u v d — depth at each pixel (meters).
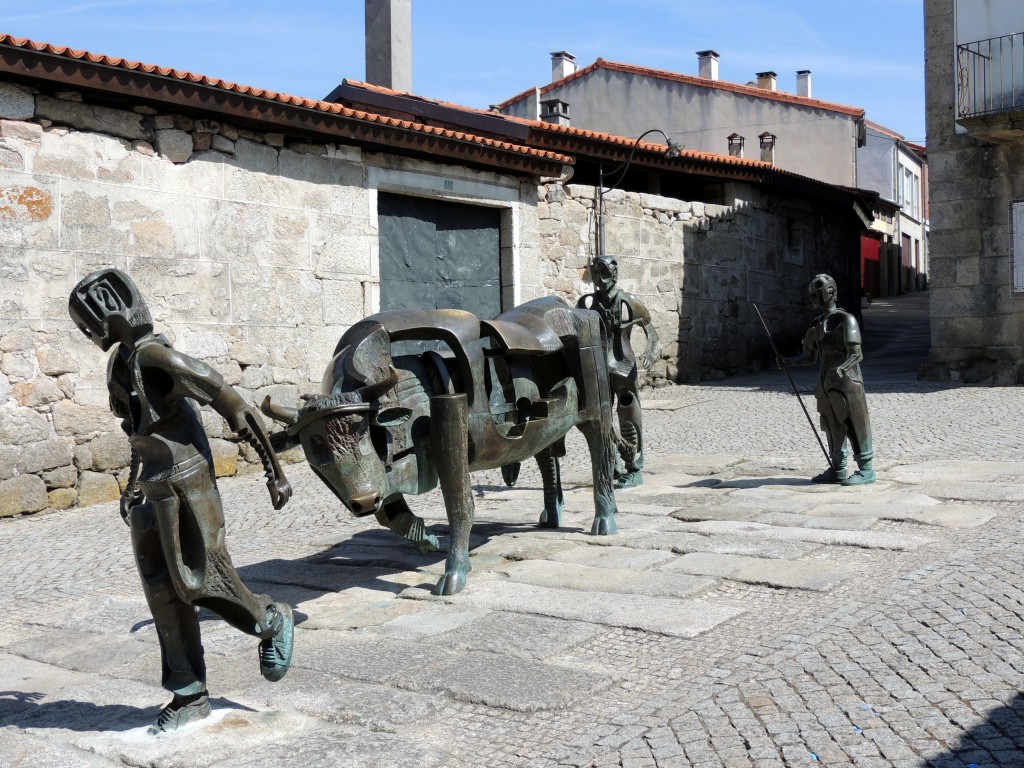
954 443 11.07
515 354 6.45
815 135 33.03
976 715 3.74
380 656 4.88
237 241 12.19
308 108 12.29
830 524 7.21
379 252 14.14
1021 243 16.59
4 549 8.59
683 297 19.55
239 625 4.16
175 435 3.91
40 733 4.20
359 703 4.28
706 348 20.14
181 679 4.10
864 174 42.50
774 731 3.72
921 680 4.11
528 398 6.84
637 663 4.62
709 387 18.69
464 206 15.54
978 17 16.73
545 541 7.24
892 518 7.34
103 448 10.78
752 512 7.86
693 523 7.64
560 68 36.22
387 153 14.01
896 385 17.08
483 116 17.00
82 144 10.74
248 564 7.23
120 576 7.30
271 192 12.57
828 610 5.20
